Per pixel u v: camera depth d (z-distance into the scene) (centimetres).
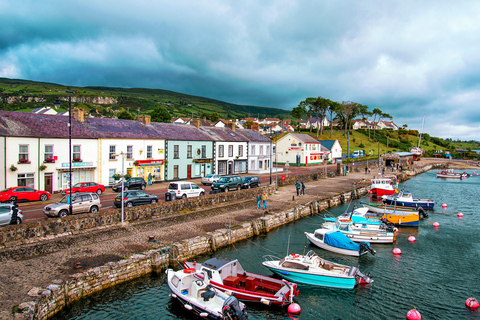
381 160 9194
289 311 1669
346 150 11806
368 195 5244
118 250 2023
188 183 3550
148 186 4450
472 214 4056
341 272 1981
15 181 3412
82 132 4044
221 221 2852
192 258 2188
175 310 1609
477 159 13950
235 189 4178
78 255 1923
